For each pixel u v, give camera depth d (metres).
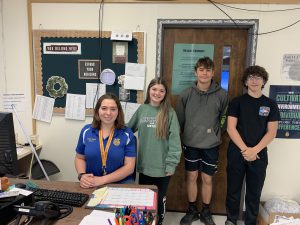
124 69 2.77
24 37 2.87
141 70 2.74
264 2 2.57
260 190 2.54
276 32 2.60
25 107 2.96
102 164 1.98
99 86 2.82
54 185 1.77
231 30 2.70
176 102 2.82
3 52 2.92
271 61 2.64
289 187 2.80
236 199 2.61
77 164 2.04
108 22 2.74
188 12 2.65
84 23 2.77
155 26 2.70
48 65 2.86
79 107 2.88
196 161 2.68
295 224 1.73
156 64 2.74
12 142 1.37
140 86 2.75
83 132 2.03
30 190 1.53
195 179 2.73
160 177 2.38
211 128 2.58
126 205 1.48
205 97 2.56
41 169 2.83
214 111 2.57
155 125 2.32
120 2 2.70
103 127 2.00
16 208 1.30
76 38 2.79
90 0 2.72
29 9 2.80
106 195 1.60
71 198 1.54
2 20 2.87
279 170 2.79
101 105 1.95
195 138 2.59
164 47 2.78
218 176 2.90
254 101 2.44
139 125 2.39
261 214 2.65
